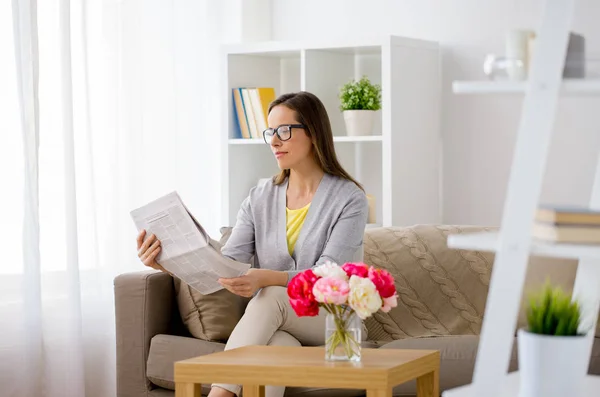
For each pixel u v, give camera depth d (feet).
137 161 14.11
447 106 14.66
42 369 12.54
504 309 5.39
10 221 12.25
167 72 14.71
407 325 11.17
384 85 13.87
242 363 7.94
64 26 12.74
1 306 12.16
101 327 13.48
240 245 10.87
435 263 11.53
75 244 12.69
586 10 13.35
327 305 8.03
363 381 7.59
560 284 10.86
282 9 16.15
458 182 14.58
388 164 13.84
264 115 14.94
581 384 5.63
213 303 10.76
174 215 9.75
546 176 13.70
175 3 15.08
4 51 12.25
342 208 10.39
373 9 15.31
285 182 10.85
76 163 13.24
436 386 8.62
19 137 12.30
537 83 5.32
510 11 14.21
